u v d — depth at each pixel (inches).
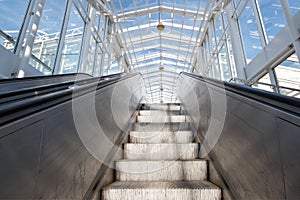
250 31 189.9
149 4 310.2
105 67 303.7
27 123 31.1
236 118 54.7
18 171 28.4
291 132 30.7
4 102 36.4
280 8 140.4
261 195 39.8
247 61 196.9
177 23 353.7
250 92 46.8
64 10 179.9
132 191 65.1
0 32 106.8
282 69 139.7
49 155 37.3
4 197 25.5
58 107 42.3
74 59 203.6
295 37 113.8
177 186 68.0
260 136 40.6
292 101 32.2
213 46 315.9
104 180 70.1
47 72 150.9
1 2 108.2
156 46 446.0
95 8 233.9
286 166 31.8
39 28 139.0
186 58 463.8
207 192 64.4
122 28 357.7
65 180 43.3
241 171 50.2
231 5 228.1
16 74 109.7
